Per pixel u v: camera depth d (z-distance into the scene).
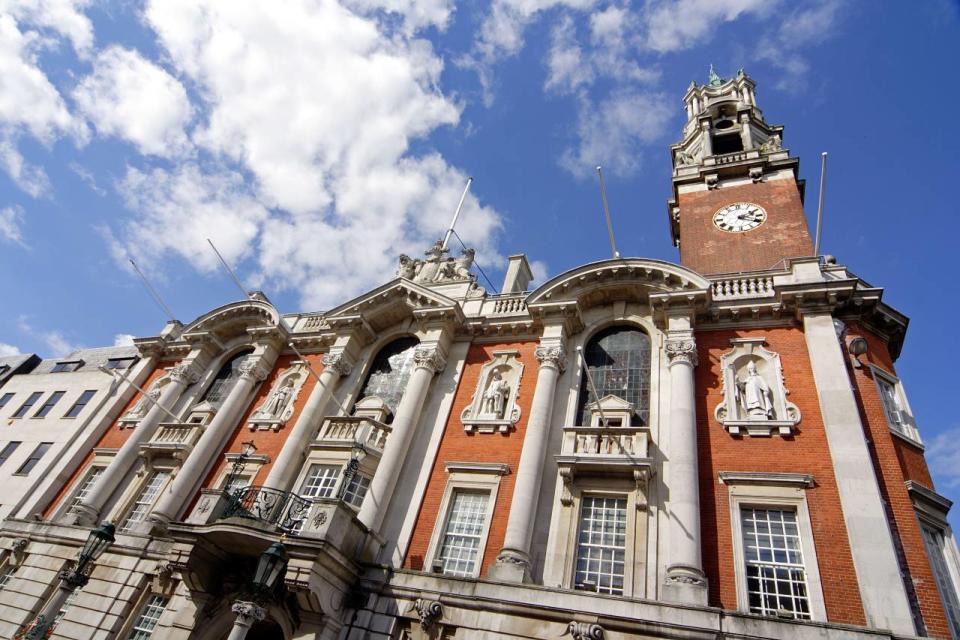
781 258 22.48
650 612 12.89
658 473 15.90
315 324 27.09
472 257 26.91
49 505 25.48
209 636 15.56
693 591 12.98
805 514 14.05
